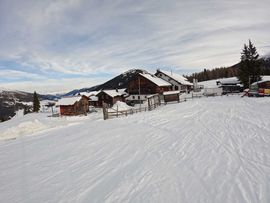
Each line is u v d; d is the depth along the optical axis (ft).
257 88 134.21
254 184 21.53
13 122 145.48
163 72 215.92
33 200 23.22
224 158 29.27
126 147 40.06
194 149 34.65
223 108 84.94
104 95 195.11
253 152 30.48
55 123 100.58
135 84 194.18
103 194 22.70
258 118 55.98
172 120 67.77
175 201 20.02
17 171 33.40
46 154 41.78
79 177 27.99
